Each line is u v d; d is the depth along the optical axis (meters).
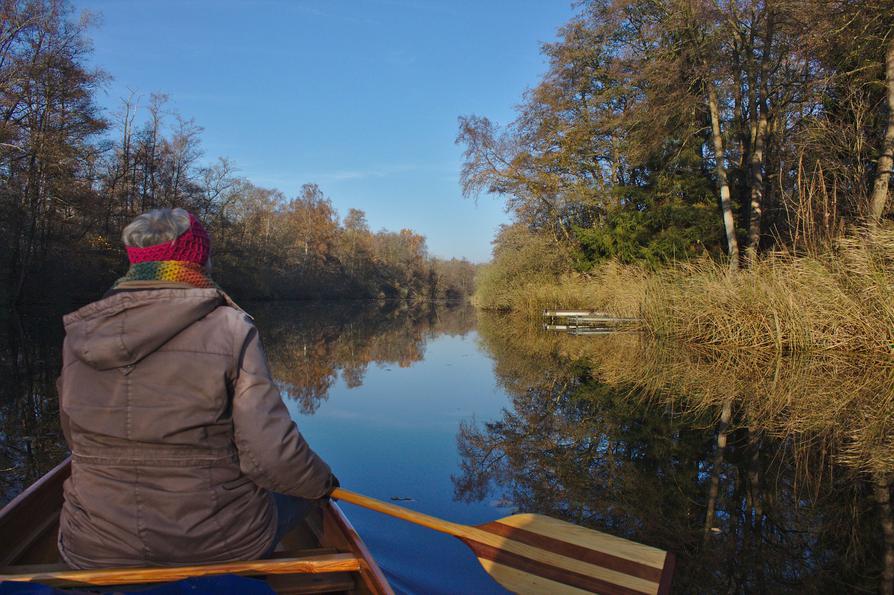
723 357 9.52
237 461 1.88
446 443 5.07
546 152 23.41
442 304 57.06
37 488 2.60
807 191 11.98
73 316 1.75
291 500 2.33
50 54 19.94
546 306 21.05
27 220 20.48
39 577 1.71
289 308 34.78
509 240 25.69
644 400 6.94
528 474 4.20
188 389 1.73
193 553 1.83
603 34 21.14
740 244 17.80
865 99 13.16
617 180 22.80
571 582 2.45
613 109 22.36
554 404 6.83
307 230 55.00
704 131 19.09
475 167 24.27
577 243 23.08
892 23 11.90
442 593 2.52
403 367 10.10
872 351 8.35
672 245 17.84
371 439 5.22
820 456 4.65
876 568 2.85
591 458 4.63
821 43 13.12
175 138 29.12
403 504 3.60
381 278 71.56
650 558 2.52
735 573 2.81
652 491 3.88
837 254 9.36
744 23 16.16
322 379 8.79
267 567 1.90
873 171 12.78
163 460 1.76
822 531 3.27
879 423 5.53
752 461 4.56
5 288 19.53
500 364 10.33
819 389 6.95
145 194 27.88
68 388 1.77
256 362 1.80
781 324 9.37
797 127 16.06
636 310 13.83
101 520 1.77
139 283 1.76
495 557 2.52
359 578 2.05
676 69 15.83
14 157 19.70
